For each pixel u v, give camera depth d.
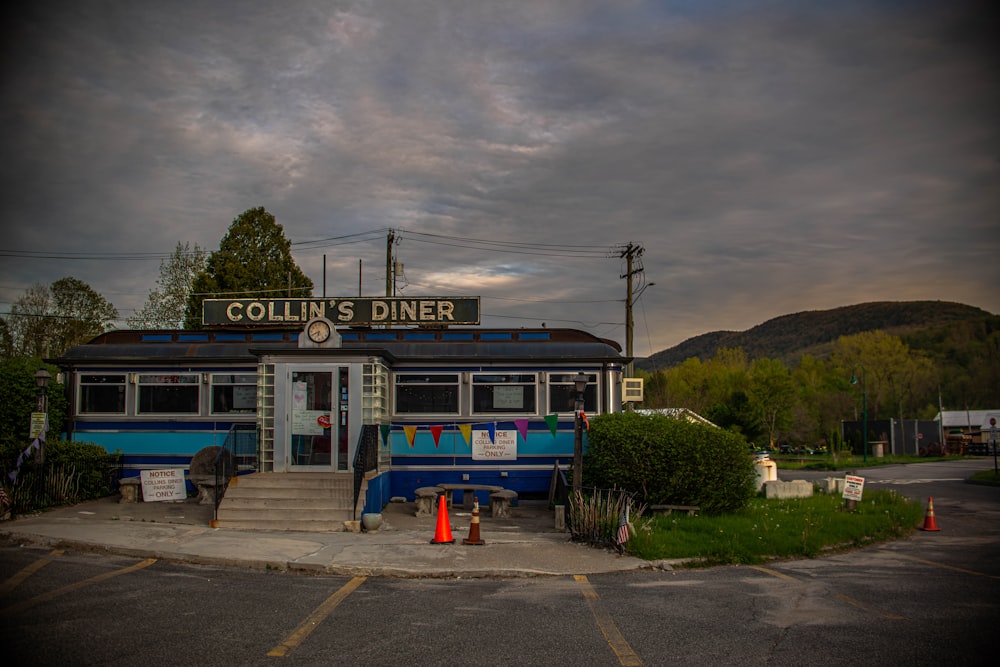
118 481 19.69
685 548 13.21
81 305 47.84
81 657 7.33
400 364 20.09
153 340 21.16
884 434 65.38
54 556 12.17
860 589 10.93
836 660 7.66
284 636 8.25
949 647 8.11
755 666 7.47
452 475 19.86
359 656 7.62
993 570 12.47
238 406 20.06
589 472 17.41
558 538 14.61
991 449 61.91
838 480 22.83
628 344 41.31
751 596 10.43
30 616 8.73
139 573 11.19
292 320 21.56
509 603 9.95
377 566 11.78
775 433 68.00
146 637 8.05
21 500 16.50
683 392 74.81
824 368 91.75
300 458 17.44
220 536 13.95
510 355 20.19
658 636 8.46
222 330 21.39
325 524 15.21
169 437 19.98
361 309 21.61
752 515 16.66
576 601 10.08
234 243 44.03
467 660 7.56
